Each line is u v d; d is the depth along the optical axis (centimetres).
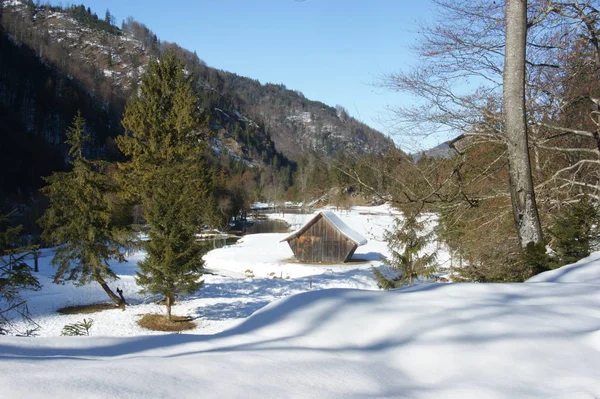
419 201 791
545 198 1038
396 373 285
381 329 359
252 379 253
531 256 746
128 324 1969
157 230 2009
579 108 1036
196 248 2044
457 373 280
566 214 978
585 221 912
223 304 2375
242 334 367
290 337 351
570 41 982
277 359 289
